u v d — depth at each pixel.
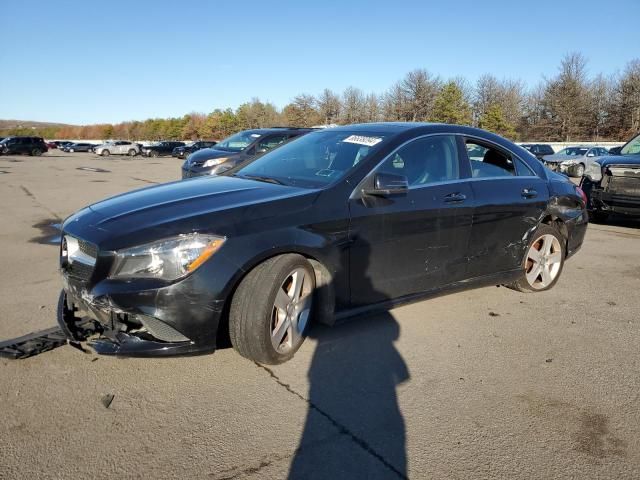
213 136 86.69
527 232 4.69
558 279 5.46
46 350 3.45
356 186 3.60
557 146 40.34
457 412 2.83
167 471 2.30
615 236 8.25
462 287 4.30
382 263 3.70
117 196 3.72
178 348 2.89
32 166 27.30
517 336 3.90
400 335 3.86
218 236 2.95
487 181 4.42
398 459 2.42
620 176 8.57
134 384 3.04
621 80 55.94
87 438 2.52
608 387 3.15
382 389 3.06
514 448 2.52
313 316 3.57
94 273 2.90
